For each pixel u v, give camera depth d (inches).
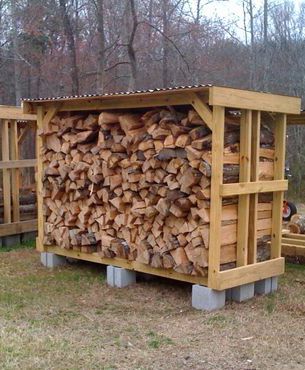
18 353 170.2
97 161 259.1
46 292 247.6
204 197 216.8
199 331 196.7
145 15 648.4
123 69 715.4
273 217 245.1
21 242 365.1
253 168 228.4
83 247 274.7
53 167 281.9
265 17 795.4
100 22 575.5
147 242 243.6
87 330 198.1
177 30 667.4
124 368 162.4
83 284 260.8
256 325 202.8
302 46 804.6
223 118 211.5
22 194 381.1
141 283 261.9
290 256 311.4
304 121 297.3
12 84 782.5
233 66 764.0
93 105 257.6
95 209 267.4
